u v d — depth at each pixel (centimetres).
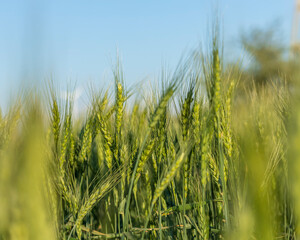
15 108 175
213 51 194
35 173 101
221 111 200
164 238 244
